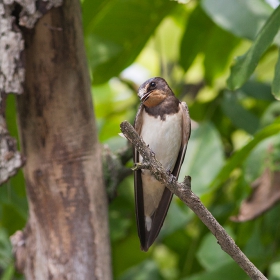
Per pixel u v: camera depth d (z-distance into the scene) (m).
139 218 9.68
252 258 10.94
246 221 10.93
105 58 12.62
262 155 10.66
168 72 15.13
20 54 8.35
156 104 10.55
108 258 9.35
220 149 11.63
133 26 12.49
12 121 10.54
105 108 14.72
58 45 8.87
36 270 9.39
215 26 13.29
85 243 9.16
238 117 12.50
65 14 8.84
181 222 11.81
